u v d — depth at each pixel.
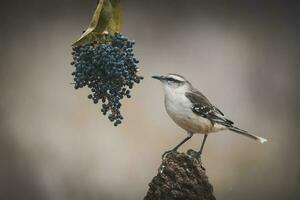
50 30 14.53
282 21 15.30
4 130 13.60
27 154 13.53
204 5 15.04
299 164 13.99
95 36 5.59
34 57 14.32
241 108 14.30
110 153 13.48
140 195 13.22
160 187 6.34
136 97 13.91
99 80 5.62
